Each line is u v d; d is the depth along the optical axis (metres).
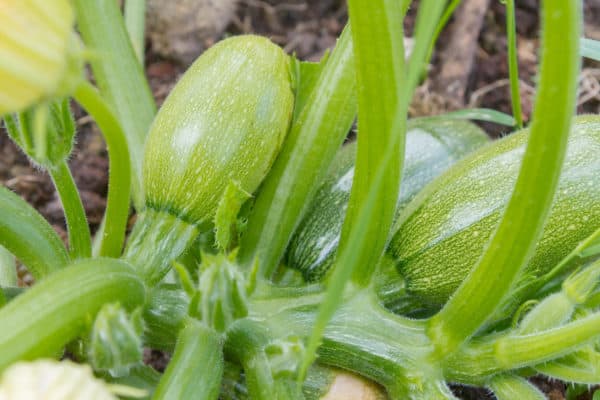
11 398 0.54
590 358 0.66
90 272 0.62
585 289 0.65
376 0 0.59
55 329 0.60
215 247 0.73
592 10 1.06
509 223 0.61
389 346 0.67
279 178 0.72
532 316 0.66
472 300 0.64
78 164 0.93
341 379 0.69
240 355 0.68
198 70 0.72
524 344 0.64
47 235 0.68
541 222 0.60
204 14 0.99
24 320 0.59
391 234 0.73
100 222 0.92
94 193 0.93
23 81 0.53
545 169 0.58
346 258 0.54
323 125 0.71
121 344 0.60
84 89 0.58
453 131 0.80
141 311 0.65
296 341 0.64
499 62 1.02
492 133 0.98
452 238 0.71
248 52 0.72
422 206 0.72
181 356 0.64
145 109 0.77
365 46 0.60
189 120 0.70
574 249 0.69
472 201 0.71
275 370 0.64
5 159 0.93
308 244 0.75
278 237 0.73
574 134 0.70
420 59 0.51
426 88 0.98
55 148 0.64
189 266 0.74
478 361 0.66
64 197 0.68
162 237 0.69
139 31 0.87
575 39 0.55
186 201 0.69
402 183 0.77
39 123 0.54
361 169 0.65
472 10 1.00
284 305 0.68
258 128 0.70
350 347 0.68
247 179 0.71
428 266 0.71
